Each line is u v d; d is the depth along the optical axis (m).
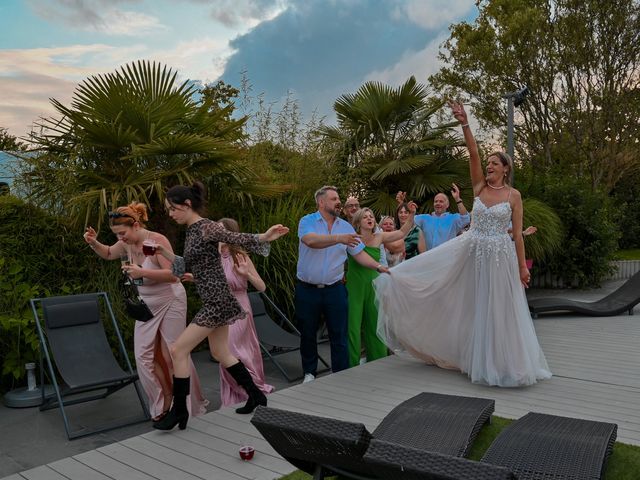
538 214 11.63
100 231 6.76
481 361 4.81
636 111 17.72
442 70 19.16
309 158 9.31
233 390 5.07
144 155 6.68
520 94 10.77
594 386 4.73
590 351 6.04
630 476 2.90
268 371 6.70
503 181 4.91
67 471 3.41
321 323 8.05
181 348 3.98
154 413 4.61
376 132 12.13
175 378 4.00
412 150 11.80
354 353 5.98
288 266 7.88
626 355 5.84
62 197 6.59
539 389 4.68
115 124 6.72
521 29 17.06
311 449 2.33
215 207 7.70
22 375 5.82
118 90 6.71
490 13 17.94
